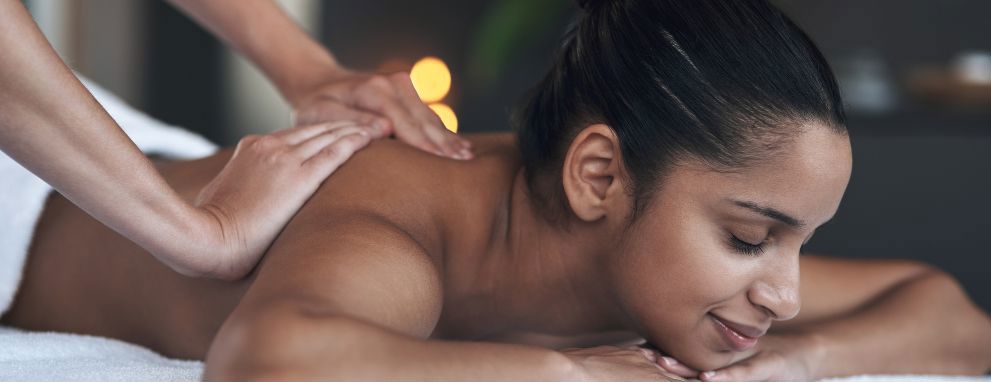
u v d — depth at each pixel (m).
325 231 1.01
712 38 1.05
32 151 0.93
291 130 1.17
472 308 1.20
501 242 1.18
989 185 3.07
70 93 0.93
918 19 3.73
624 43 1.09
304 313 0.87
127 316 1.28
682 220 1.05
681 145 1.04
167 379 1.03
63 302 1.33
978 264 3.09
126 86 3.36
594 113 1.10
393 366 0.86
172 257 1.05
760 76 1.03
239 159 1.15
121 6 3.33
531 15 3.37
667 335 1.11
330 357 0.84
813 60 1.05
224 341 0.87
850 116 3.26
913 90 3.46
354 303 0.92
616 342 1.27
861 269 1.52
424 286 1.00
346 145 1.17
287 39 1.44
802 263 1.49
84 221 1.33
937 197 3.09
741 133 1.02
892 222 3.10
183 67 3.41
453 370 0.88
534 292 1.19
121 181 0.98
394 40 3.64
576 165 1.10
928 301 1.48
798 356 1.30
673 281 1.07
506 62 3.61
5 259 1.33
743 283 1.06
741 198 1.03
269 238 1.10
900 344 1.42
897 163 3.09
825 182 1.03
